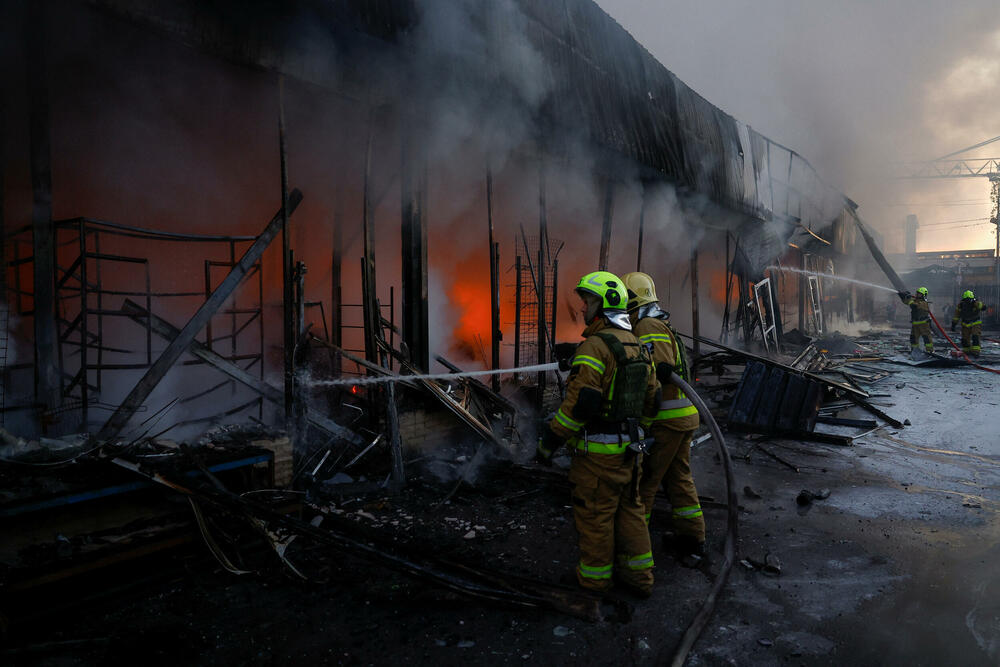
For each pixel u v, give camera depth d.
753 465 5.98
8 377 4.62
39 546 3.08
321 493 4.78
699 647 2.82
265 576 3.43
